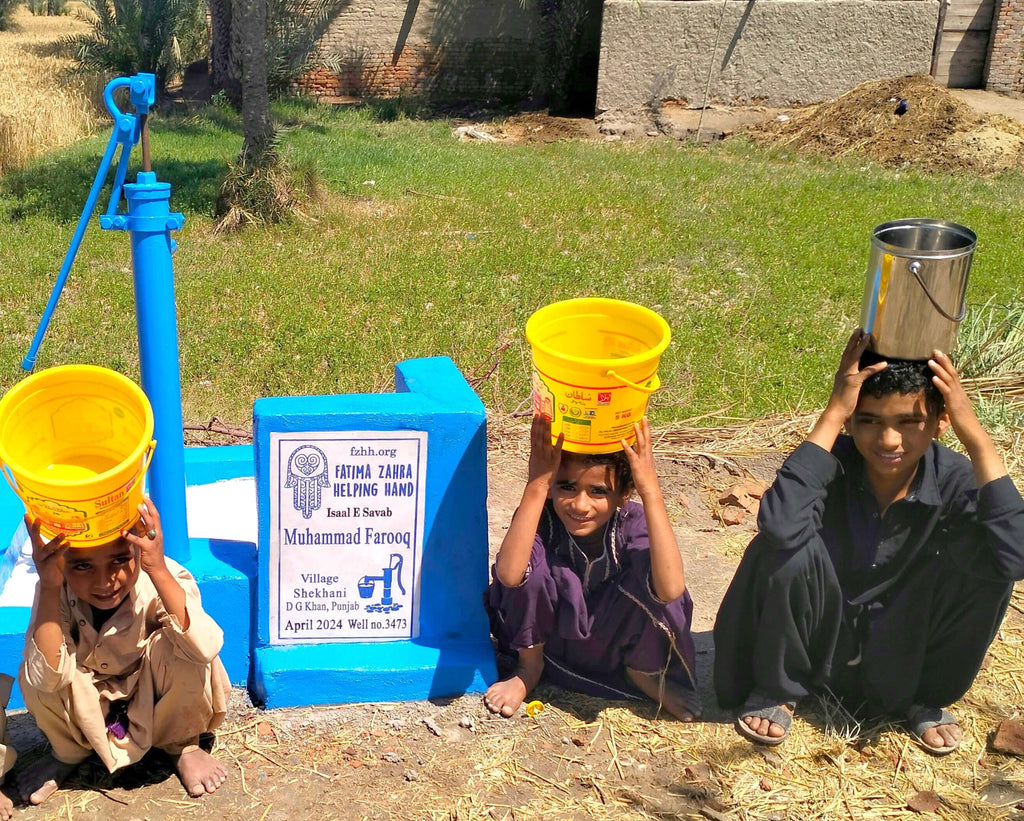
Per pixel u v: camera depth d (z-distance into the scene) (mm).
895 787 3314
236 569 3643
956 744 3453
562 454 3285
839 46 17844
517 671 3674
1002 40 18688
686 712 3584
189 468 4500
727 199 13242
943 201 13531
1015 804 3250
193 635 3018
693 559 4770
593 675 3715
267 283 9148
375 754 3393
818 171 15250
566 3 19281
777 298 9367
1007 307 8055
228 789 3227
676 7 17828
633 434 3242
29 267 9406
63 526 2768
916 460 3293
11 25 31953
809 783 3324
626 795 3250
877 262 3119
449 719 3561
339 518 3576
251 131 11273
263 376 7125
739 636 3451
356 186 12898
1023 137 15891
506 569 3375
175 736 3234
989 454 3184
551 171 14609
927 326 3100
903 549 3363
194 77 22203
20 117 14930
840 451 3471
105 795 3186
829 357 7809
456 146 16594
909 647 3391
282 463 3498
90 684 3064
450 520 3633
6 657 3480
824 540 3465
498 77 20922
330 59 20656
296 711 3582
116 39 19750
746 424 6359
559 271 9820
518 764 3363
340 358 7426
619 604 3482
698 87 18203
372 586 3656
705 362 7527
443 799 3213
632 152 16422
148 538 2920
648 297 9180
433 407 3572
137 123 3270
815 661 3537
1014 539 3111
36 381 2918
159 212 3285
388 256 10203
